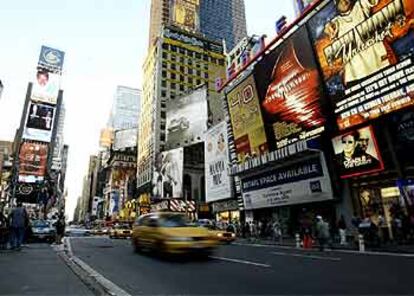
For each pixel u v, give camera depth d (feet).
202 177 247.29
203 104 229.66
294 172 97.50
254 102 114.83
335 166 83.82
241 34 505.66
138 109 652.48
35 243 71.05
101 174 551.59
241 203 123.65
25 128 221.05
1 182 206.08
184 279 26.43
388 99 70.69
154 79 322.75
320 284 24.30
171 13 423.23
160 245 40.75
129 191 365.61
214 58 349.41
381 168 72.74
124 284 24.23
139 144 347.36
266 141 108.88
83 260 39.42
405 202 65.98
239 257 42.91
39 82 233.76
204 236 40.29
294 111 96.58
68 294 20.06
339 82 81.97
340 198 85.10
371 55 74.18
